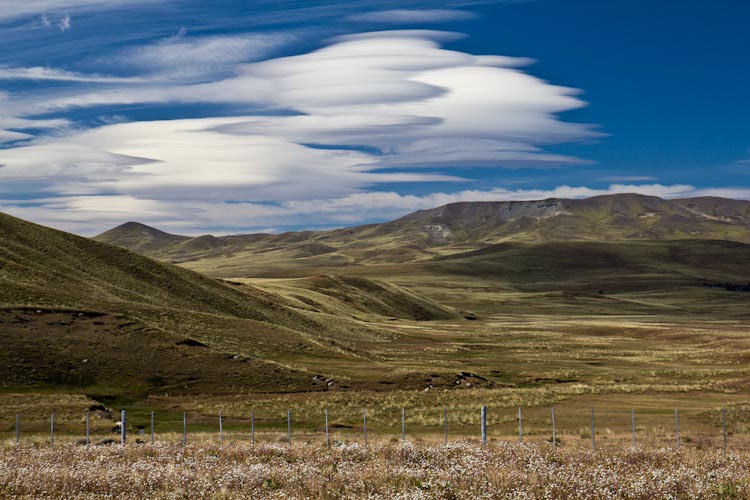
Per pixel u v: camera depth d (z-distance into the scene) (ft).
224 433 144.15
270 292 536.42
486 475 65.98
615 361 349.00
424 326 580.30
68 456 86.53
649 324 642.22
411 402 199.93
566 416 176.65
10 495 59.52
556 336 499.51
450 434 147.02
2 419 156.35
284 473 68.28
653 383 260.62
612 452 92.58
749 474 69.82
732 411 175.73
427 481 63.77
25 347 221.46
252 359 242.99
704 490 61.05
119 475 67.82
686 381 265.54
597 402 203.41
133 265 436.35
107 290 368.48
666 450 94.07
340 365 269.64
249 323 321.73
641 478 64.59
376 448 90.02
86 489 63.05
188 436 134.82
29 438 131.13
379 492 60.29
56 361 216.33
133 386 208.64
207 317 319.68
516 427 159.43
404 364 305.32
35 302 282.97
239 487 63.57
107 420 161.48
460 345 420.77
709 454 92.32
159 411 181.68
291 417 174.09
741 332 501.56
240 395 205.26
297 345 297.53
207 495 59.67
